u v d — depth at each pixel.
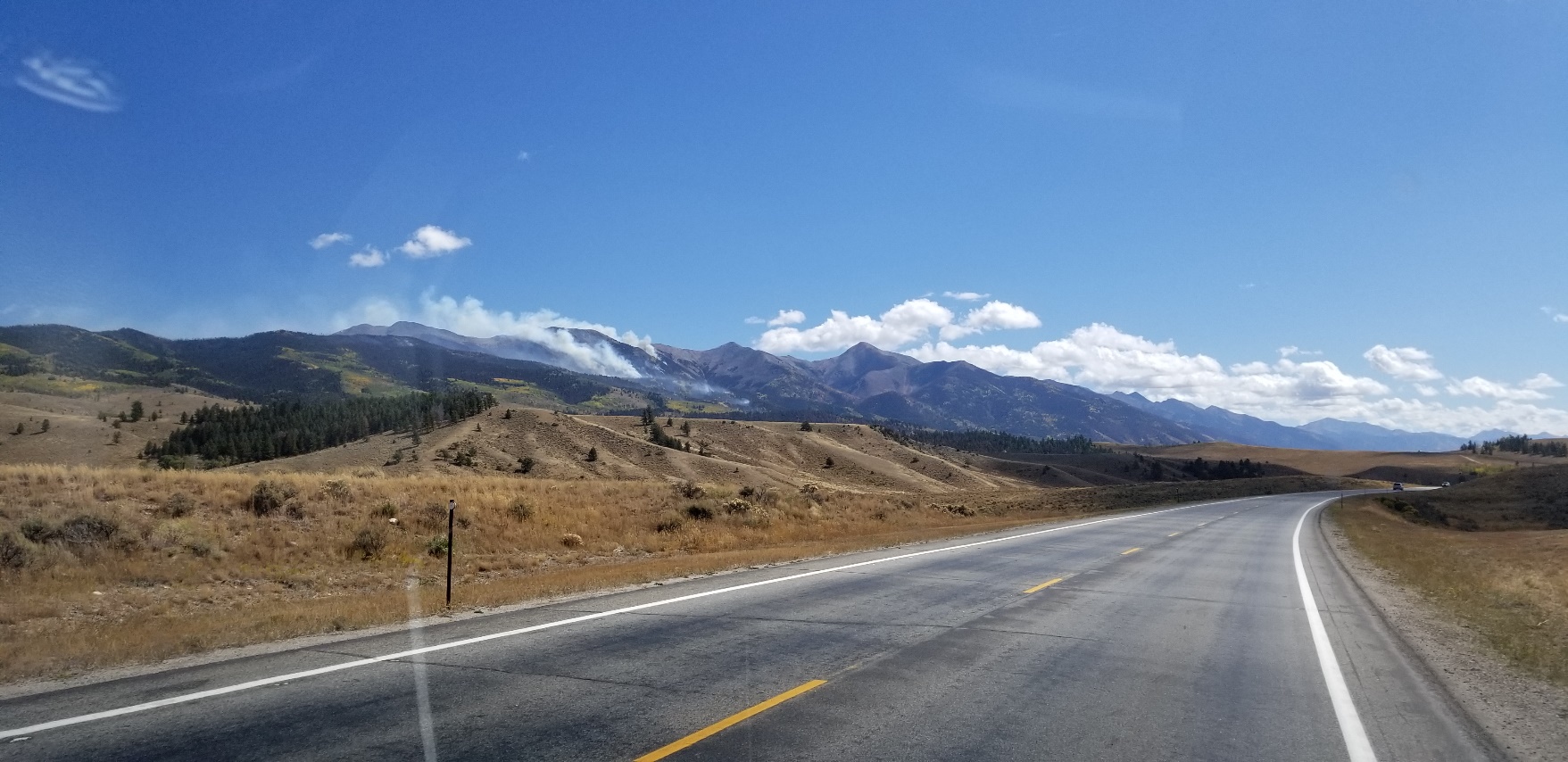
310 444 110.31
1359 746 6.15
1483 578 18.17
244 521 19.59
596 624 9.95
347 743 5.61
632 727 6.08
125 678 7.18
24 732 5.72
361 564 17.67
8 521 15.88
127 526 16.56
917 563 17.33
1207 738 6.27
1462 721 6.84
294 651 8.30
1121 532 29.03
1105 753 5.85
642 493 31.92
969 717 6.56
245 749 5.46
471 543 20.94
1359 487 102.25
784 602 11.77
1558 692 7.93
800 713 6.54
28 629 10.97
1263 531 32.44
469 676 7.40
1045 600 12.77
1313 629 11.09
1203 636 10.34
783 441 144.12
